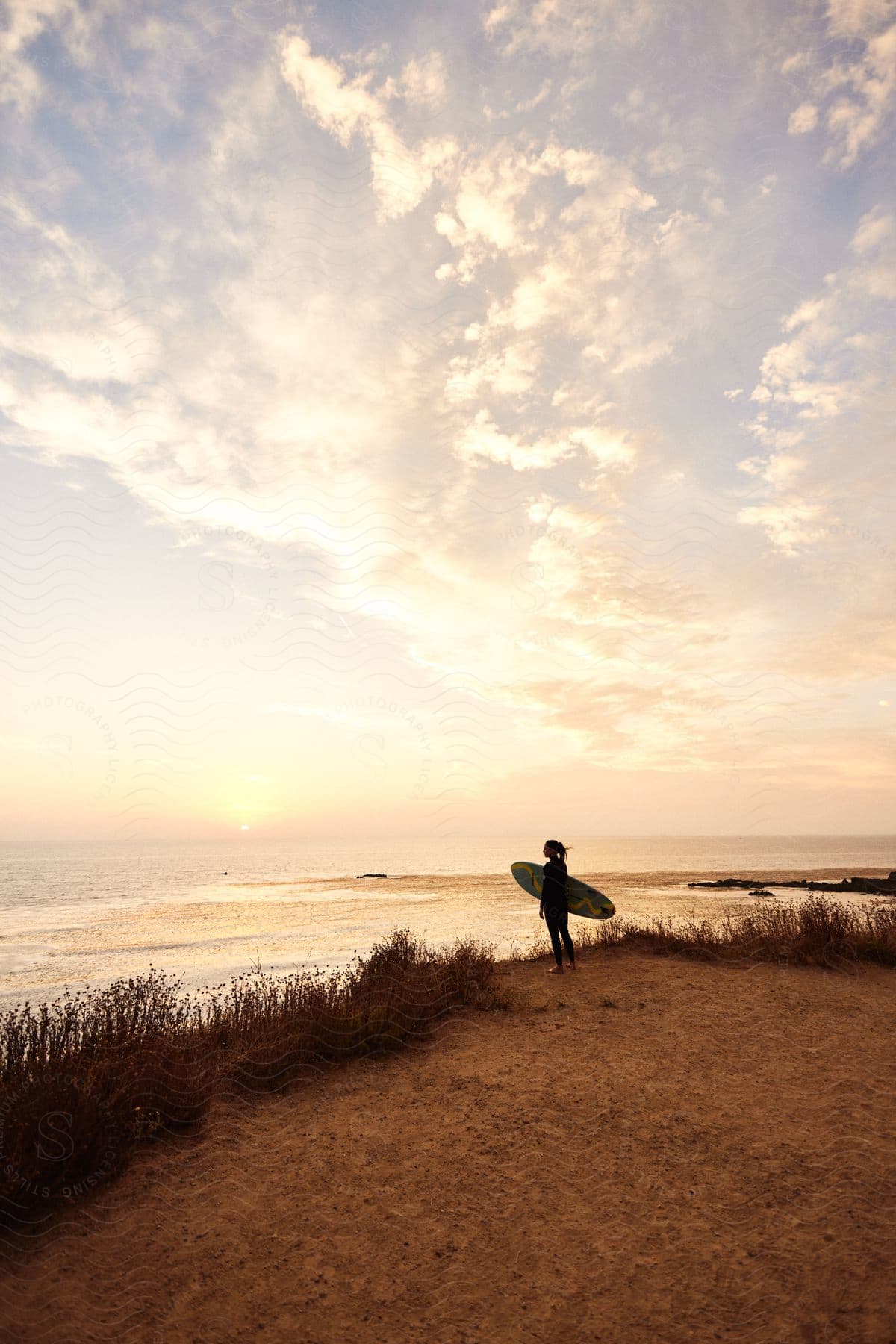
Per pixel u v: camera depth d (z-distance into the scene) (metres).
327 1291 3.08
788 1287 2.89
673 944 10.77
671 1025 6.84
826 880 42.03
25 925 26.34
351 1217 3.68
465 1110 5.01
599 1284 3.02
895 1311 2.67
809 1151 4.08
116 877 62.41
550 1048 6.30
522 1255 3.28
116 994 5.97
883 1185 3.63
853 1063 5.56
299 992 6.96
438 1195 3.86
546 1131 4.59
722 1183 3.79
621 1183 3.88
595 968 9.72
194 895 41.41
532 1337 2.71
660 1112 4.79
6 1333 2.85
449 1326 2.81
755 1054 5.92
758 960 9.91
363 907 29.88
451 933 18.88
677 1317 2.77
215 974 14.26
